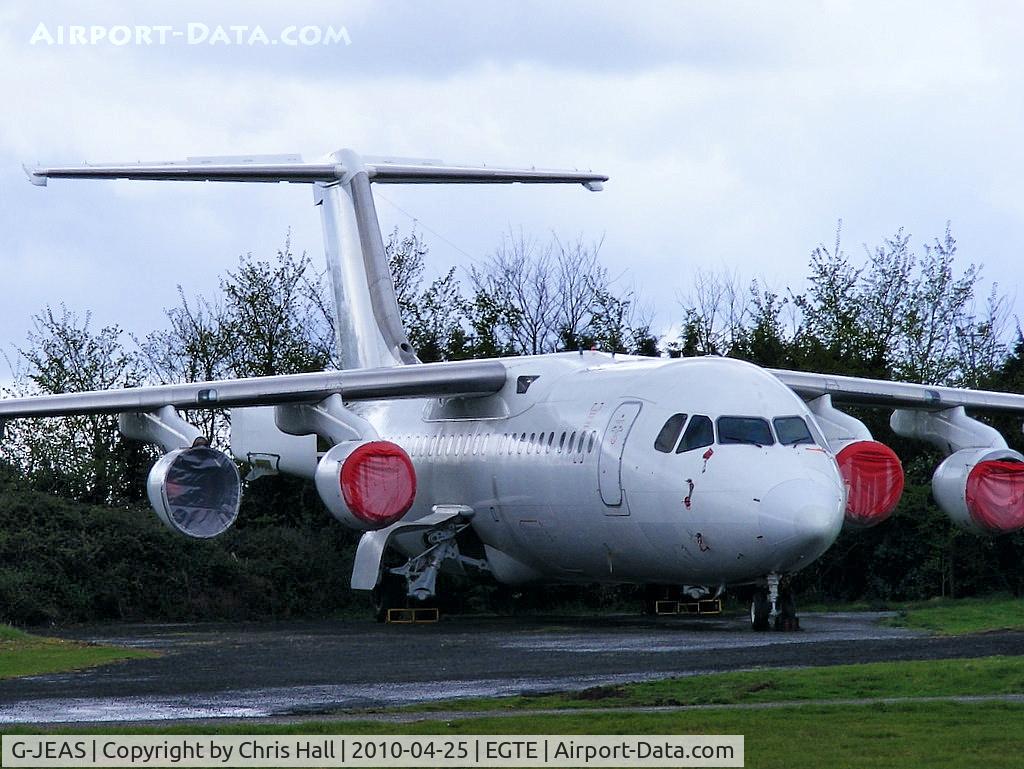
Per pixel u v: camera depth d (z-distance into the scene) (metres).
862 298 103.81
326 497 58.72
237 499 57.25
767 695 31.77
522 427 61.69
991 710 29.00
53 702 33.28
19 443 95.12
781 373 63.00
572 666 39.34
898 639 45.16
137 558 70.94
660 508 53.41
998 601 65.44
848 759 24.64
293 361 109.00
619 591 75.44
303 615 74.44
